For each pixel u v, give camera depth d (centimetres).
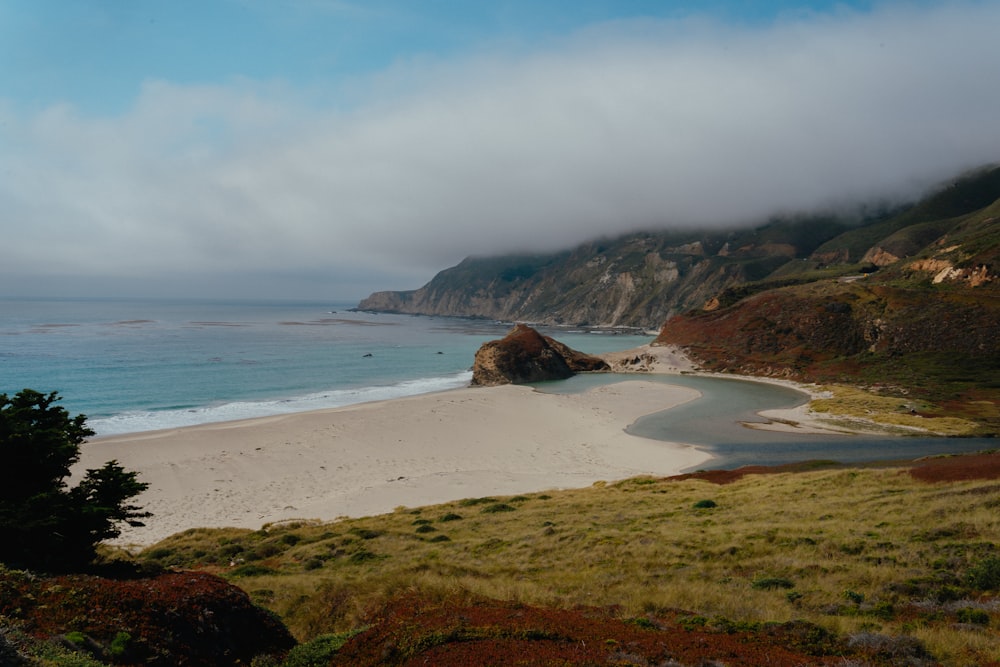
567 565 1869
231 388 8662
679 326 13188
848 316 10881
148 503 3506
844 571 1526
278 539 2617
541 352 10875
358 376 10700
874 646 1038
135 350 12700
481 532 2553
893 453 4962
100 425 5984
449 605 1288
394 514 3219
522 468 4569
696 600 1364
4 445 1490
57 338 14825
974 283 10694
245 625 1177
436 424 5891
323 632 1287
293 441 5050
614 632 1094
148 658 928
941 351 9138
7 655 731
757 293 14400
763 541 1884
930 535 1745
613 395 8319
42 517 1414
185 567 2269
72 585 1096
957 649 1014
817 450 5141
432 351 15388
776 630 1148
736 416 6781
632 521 2469
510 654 946
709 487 3322
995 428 5806
